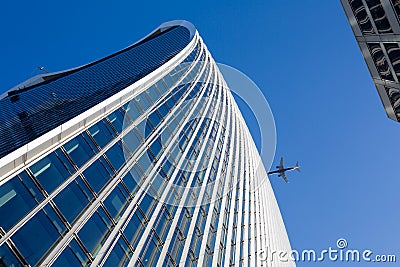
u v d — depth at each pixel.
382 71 49.62
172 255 34.47
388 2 41.00
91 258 24.53
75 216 25.27
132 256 28.83
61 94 50.22
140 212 33.38
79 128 31.27
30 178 23.08
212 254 42.28
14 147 23.52
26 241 20.41
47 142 26.03
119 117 38.78
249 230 56.81
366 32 48.75
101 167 31.12
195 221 42.91
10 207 20.64
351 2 49.12
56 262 21.53
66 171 26.77
